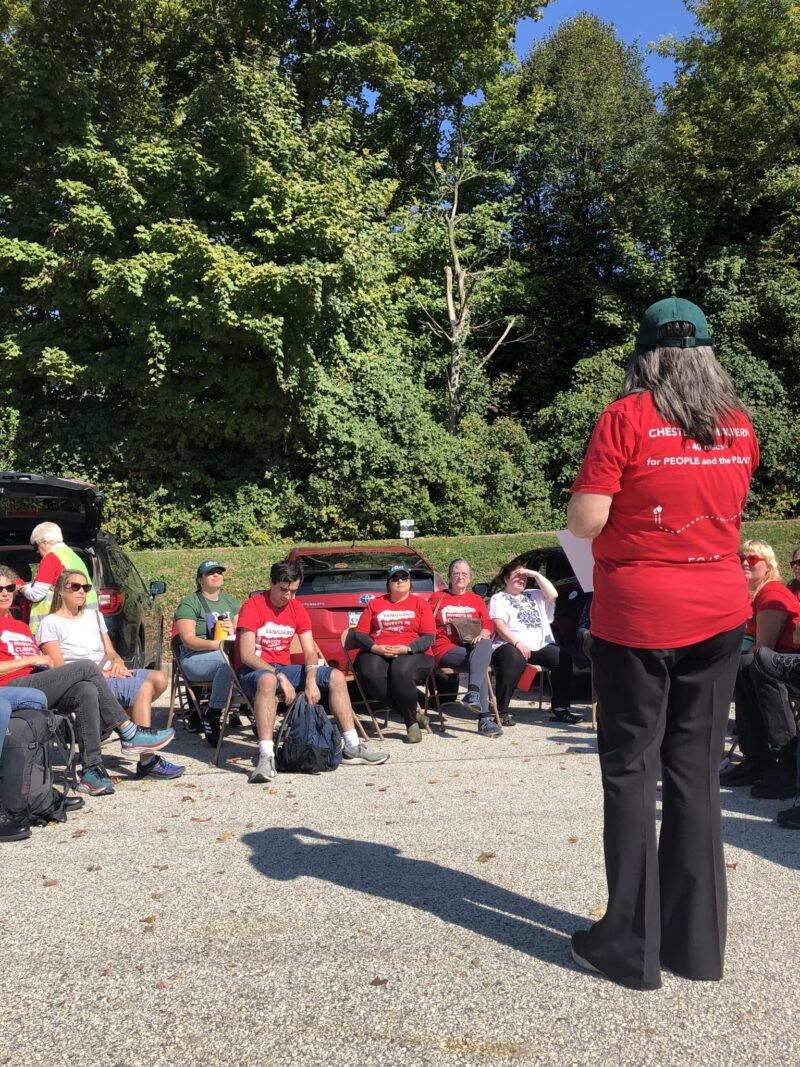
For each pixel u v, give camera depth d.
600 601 2.95
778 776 5.36
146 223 18.66
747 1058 2.45
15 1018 2.75
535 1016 2.68
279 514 20.03
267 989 2.89
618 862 2.87
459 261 26.30
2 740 4.81
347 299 18.92
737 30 25.77
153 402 19.38
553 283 28.59
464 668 7.95
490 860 4.17
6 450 19.09
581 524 2.84
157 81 22.05
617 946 2.87
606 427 2.84
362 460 20.20
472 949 3.17
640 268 25.94
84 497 8.20
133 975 3.03
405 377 22.31
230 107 18.67
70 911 3.66
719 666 2.90
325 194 18.27
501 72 27.59
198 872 4.11
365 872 4.04
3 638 6.10
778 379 24.41
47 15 19.77
